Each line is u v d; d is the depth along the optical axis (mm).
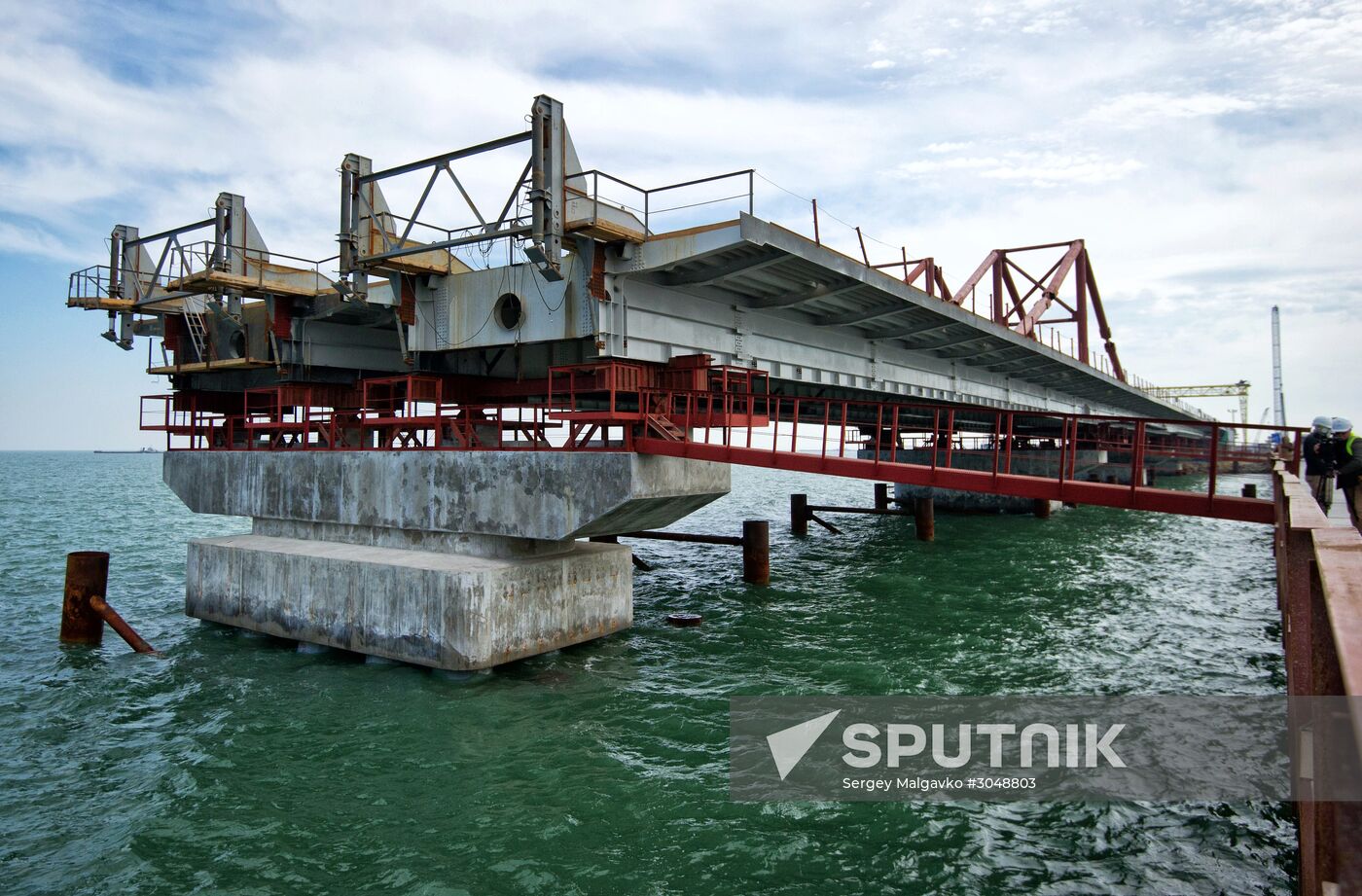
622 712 12383
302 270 21359
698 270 16328
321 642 15680
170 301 22781
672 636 16922
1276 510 10953
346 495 17422
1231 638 17391
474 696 12992
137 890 7938
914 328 25438
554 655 15148
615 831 8930
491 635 13898
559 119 14250
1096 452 45312
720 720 12109
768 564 23438
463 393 19609
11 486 88750
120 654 16141
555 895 7746
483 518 15180
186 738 11703
